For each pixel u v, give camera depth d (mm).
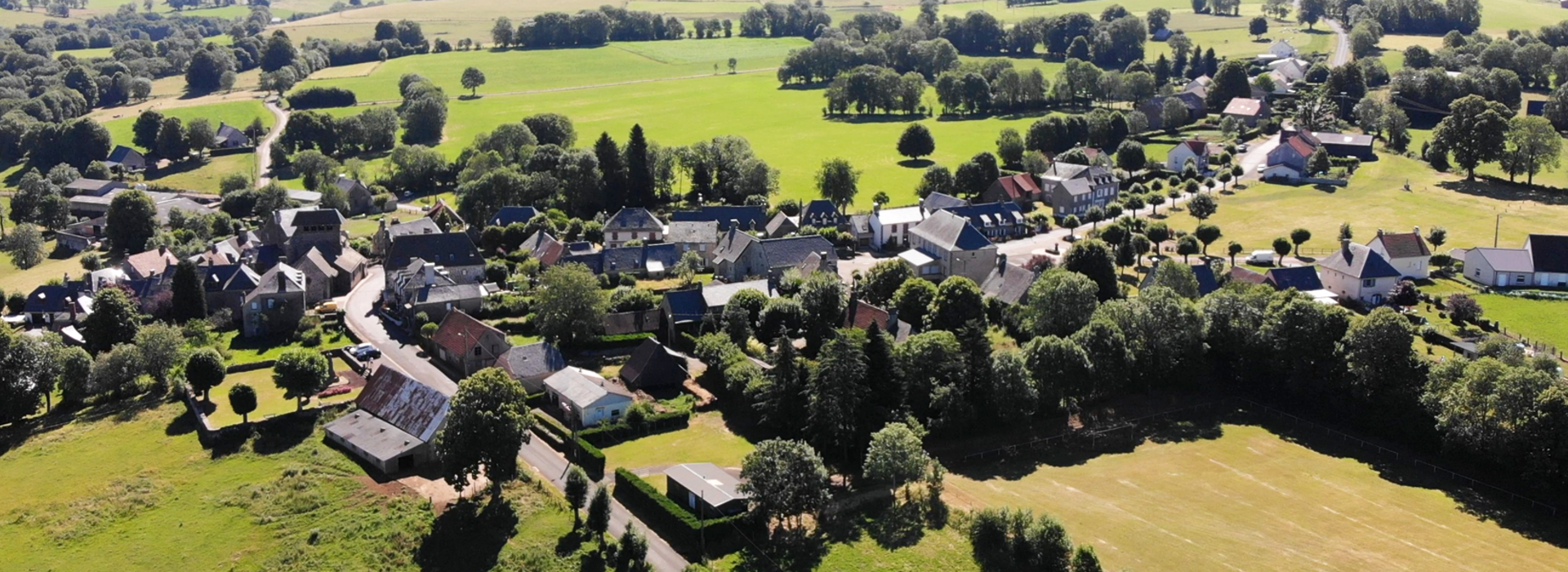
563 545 112438
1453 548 115875
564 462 133625
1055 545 109062
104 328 170125
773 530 117750
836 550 113625
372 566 109188
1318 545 116062
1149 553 113625
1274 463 137625
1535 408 126938
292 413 144375
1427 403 139125
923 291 178000
